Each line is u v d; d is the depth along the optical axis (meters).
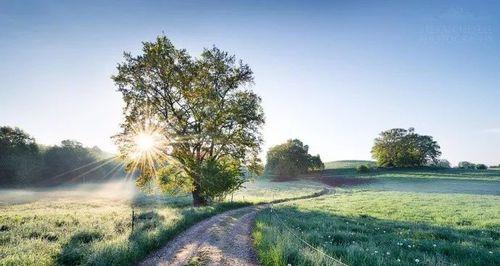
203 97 37.00
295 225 21.41
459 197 52.00
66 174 122.06
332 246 13.77
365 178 107.56
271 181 112.62
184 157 37.75
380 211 33.56
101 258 10.85
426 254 13.30
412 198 50.16
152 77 37.00
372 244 14.71
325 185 94.56
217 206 33.72
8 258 10.94
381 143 138.50
